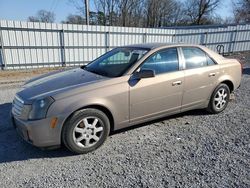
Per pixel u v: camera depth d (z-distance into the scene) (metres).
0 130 4.13
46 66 12.93
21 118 3.24
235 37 19.11
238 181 2.71
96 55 14.22
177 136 3.91
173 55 4.19
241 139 3.78
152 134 3.98
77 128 3.28
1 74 10.83
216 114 4.94
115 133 4.01
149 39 15.73
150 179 2.75
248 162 3.10
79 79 3.66
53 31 12.66
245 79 8.70
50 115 3.09
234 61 5.13
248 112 5.07
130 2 42.09
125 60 4.04
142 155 3.30
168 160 3.16
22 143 3.67
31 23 11.97
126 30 14.73
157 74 3.92
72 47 13.39
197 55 4.52
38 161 3.18
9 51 11.80
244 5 40.50
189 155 3.29
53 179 2.78
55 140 3.18
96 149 3.48
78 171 2.94
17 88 7.78
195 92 4.41
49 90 3.35
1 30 11.38
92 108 3.38
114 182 2.71
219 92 4.87
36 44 12.38
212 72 4.61
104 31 14.06
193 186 2.62
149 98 3.82
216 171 2.91
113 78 3.58
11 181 2.74
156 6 48.88
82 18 35.50
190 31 17.30
